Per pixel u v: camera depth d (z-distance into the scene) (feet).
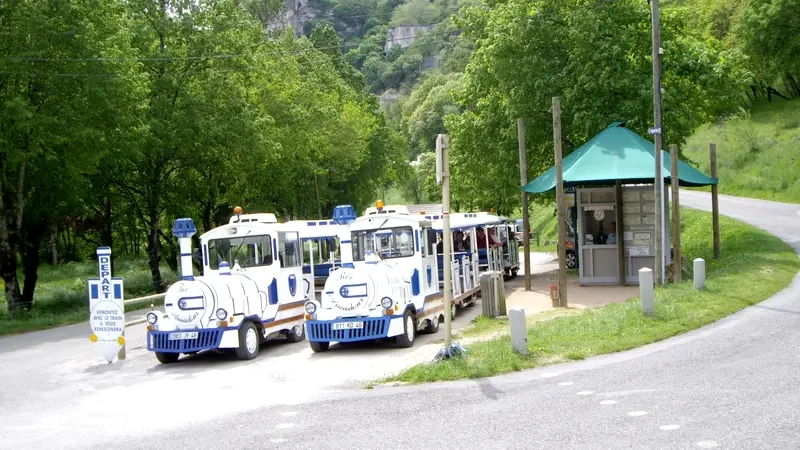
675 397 32.50
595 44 93.35
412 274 59.47
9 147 89.35
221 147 127.34
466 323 65.67
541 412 31.73
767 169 183.83
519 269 121.70
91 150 97.45
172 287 53.21
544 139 102.63
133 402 40.86
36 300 115.55
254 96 151.84
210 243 60.23
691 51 100.83
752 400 31.12
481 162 112.98
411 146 432.66
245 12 160.86
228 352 58.18
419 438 29.35
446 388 38.14
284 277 61.21
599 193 82.84
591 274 82.94
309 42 261.24
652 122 92.94
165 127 122.21
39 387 47.39
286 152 153.89
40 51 93.45
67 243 219.82
